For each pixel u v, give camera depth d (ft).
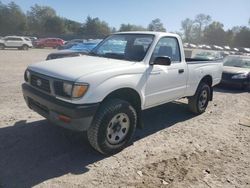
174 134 17.49
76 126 12.01
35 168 12.27
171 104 24.63
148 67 15.07
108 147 13.52
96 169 12.53
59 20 293.84
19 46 115.75
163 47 16.65
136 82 14.17
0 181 11.10
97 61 14.78
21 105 21.40
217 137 17.47
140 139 16.31
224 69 36.58
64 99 12.26
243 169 13.46
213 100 28.53
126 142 14.39
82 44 48.52
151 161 13.61
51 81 12.73
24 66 49.65
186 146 15.71
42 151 13.87
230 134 18.19
